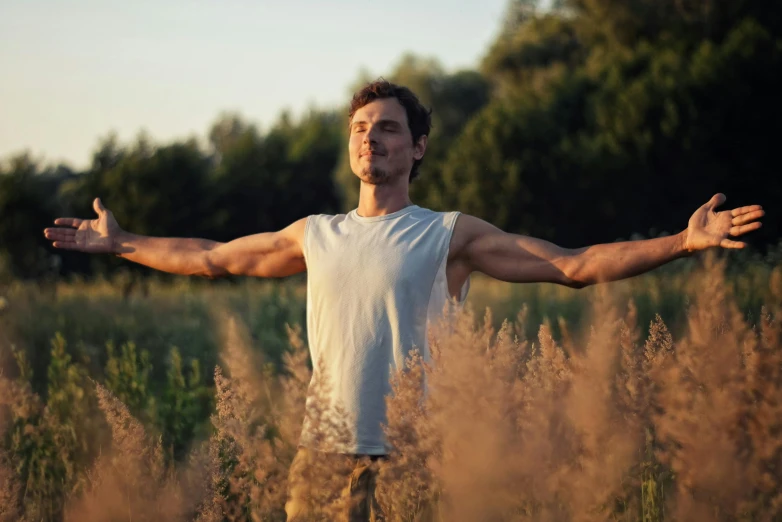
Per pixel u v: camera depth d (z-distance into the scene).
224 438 1.92
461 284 2.82
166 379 6.12
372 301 2.66
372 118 2.85
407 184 2.92
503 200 25.83
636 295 6.83
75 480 2.95
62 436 3.24
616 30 33.16
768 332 1.63
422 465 1.73
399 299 2.65
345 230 2.84
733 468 1.55
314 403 1.84
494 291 8.98
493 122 26.81
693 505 1.57
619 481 1.61
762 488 1.56
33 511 2.64
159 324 8.28
